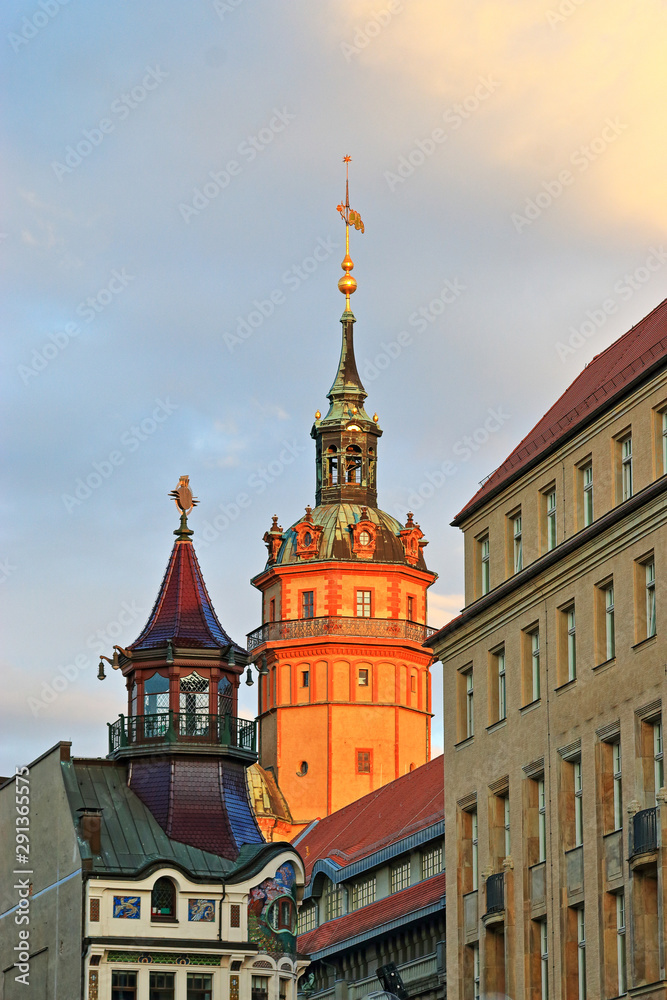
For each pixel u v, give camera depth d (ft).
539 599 239.71
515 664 244.22
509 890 239.30
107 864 296.92
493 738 248.11
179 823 306.55
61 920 300.61
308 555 461.78
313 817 443.73
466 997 250.16
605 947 216.95
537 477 244.63
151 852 301.22
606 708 222.69
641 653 216.95
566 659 233.76
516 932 237.45
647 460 220.43
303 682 454.81
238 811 312.50
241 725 318.24
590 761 224.53
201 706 316.19
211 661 317.42
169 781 310.04
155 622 323.57
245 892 299.99
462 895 253.65
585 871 223.10
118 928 293.02
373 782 447.42
